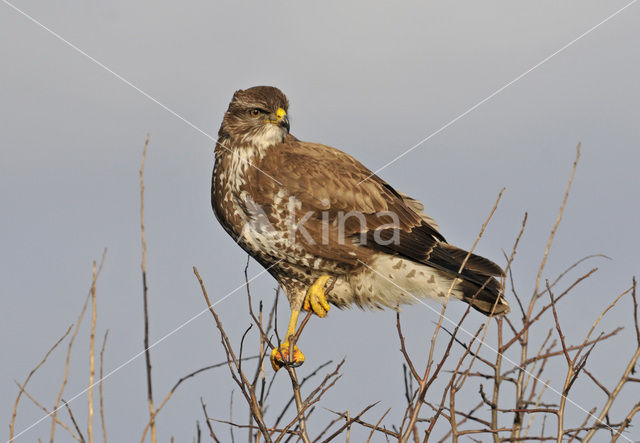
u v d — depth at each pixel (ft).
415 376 20.57
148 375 17.85
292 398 22.34
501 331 23.43
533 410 21.95
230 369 20.90
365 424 21.56
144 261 17.92
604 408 21.13
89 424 17.92
